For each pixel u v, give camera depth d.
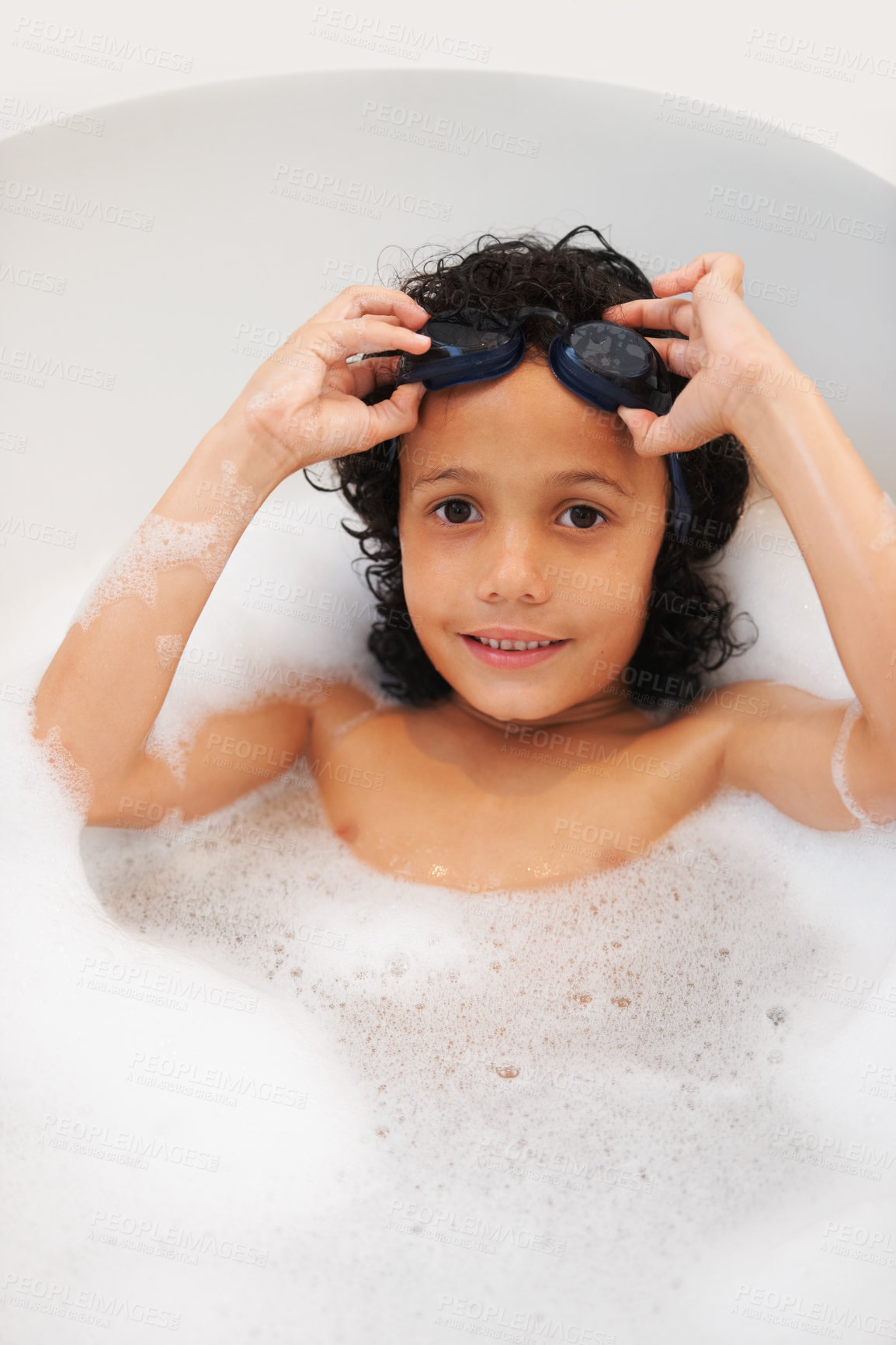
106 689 0.98
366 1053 1.05
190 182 1.33
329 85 1.31
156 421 1.41
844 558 0.90
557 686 1.02
